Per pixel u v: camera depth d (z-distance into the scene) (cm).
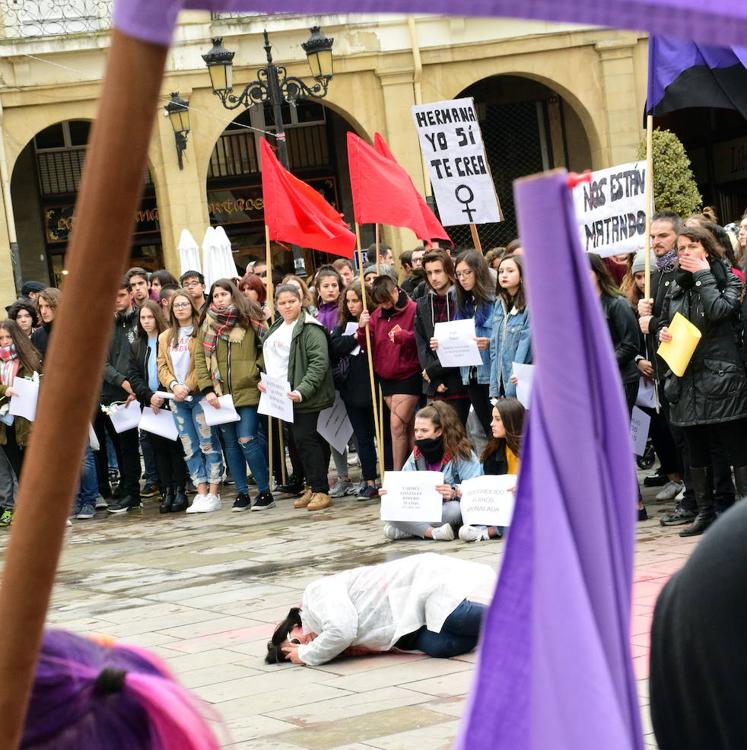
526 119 3491
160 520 1675
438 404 1277
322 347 1573
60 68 3055
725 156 3466
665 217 1181
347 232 1756
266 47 2353
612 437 159
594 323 154
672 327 1088
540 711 159
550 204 149
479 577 832
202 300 1708
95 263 124
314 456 1590
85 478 1780
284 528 1466
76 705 180
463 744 166
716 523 194
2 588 133
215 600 1089
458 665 805
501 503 1207
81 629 1016
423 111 1612
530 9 116
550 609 158
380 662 828
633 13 118
